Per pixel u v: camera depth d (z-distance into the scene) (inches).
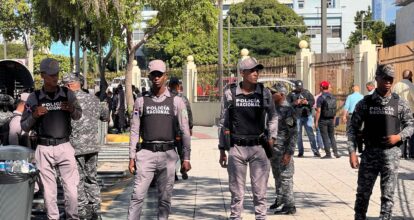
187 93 1314.0
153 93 285.3
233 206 301.1
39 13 996.6
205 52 2662.4
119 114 979.3
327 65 927.0
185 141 289.9
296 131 355.3
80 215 329.1
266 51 2989.7
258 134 297.1
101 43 1007.0
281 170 359.9
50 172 294.2
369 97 298.7
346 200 410.0
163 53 2704.2
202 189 460.8
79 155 325.7
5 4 1389.0
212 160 654.5
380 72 294.2
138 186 283.1
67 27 1042.1
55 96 293.7
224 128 300.2
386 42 2289.6
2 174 248.5
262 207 301.0
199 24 907.4
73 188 297.7
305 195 429.7
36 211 338.0
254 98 296.2
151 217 353.4
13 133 338.3
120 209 380.2
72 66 1155.9
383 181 299.4
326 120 658.2
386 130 294.5
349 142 303.0
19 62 604.4
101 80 1001.5
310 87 978.7
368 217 351.9
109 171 546.9
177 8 867.4
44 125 292.4
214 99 1240.8
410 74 555.5
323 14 953.5
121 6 820.6
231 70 1195.3
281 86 348.8
